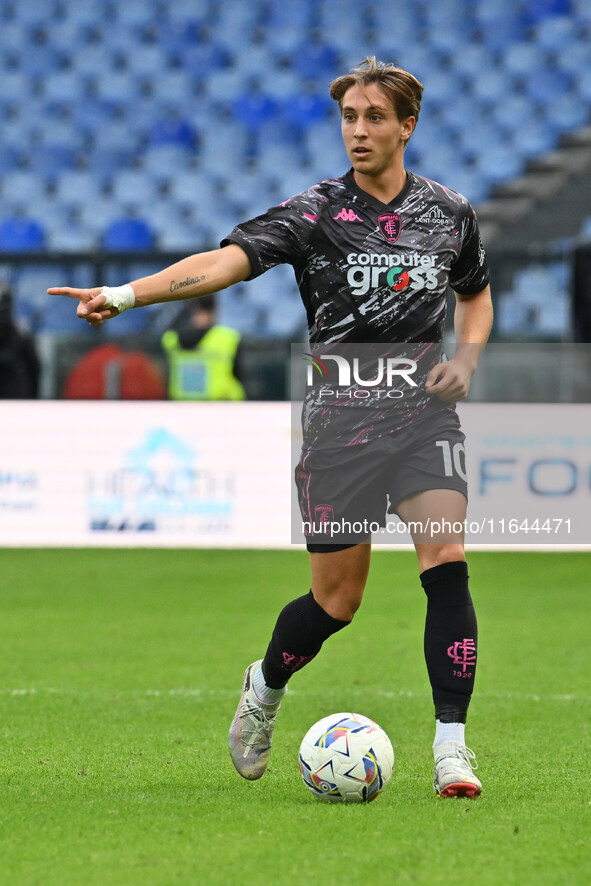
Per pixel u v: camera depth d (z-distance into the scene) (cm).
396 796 1388
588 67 6588
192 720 1889
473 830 1218
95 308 1265
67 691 2123
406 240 1376
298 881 1051
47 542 4166
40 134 6738
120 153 6600
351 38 6869
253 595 3347
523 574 3781
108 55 7012
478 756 1642
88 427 4153
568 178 6050
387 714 1967
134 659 2453
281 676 1423
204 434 4122
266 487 4119
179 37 7025
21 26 7125
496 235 5875
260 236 1358
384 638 2717
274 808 1319
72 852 1144
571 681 2252
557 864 1105
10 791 1416
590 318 4056
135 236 6066
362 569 1386
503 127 6406
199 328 4166
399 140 1371
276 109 6650
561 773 1530
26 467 4169
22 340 4172
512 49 6688
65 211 6388
